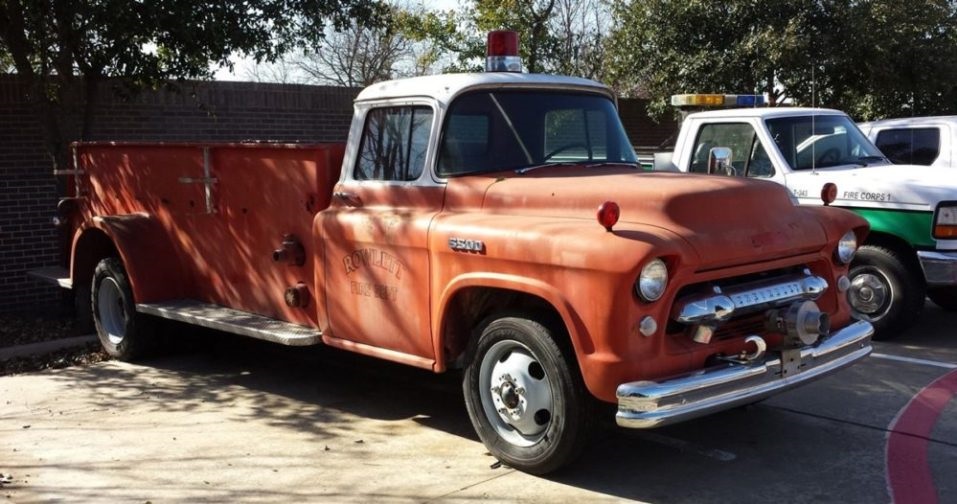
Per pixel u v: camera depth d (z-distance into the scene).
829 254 5.44
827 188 6.02
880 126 10.72
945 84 15.43
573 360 4.75
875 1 14.76
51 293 10.51
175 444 5.74
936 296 9.48
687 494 4.79
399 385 7.06
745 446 5.51
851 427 5.83
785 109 9.15
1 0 8.67
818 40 14.76
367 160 6.01
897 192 7.97
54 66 9.28
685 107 10.48
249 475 5.18
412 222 5.44
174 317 7.09
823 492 4.79
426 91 5.72
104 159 8.27
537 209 5.16
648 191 4.83
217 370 7.66
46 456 5.54
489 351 5.13
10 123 10.03
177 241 7.56
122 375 7.55
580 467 5.20
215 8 8.65
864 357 5.53
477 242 4.99
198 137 11.55
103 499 4.86
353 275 5.84
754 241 4.85
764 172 8.83
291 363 7.82
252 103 12.02
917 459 5.26
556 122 6.05
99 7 8.17
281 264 6.52
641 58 16.38
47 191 10.34
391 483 5.02
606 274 4.42
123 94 9.85
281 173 6.41
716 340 4.82
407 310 5.50
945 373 7.05
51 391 7.05
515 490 4.88
